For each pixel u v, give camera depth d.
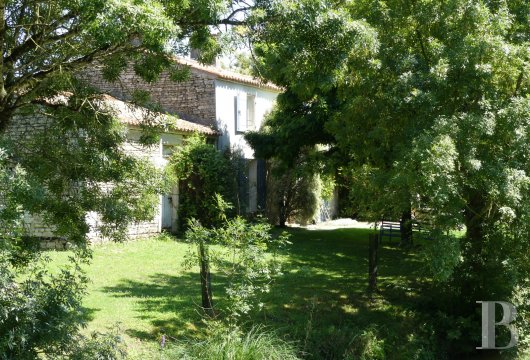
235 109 19.11
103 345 4.94
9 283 4.25
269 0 5.89
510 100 7.50
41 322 4.44
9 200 4.50
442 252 7.00
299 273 11.32
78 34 5.61
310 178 20.53
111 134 7.09
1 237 4.35
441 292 9.05
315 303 8.82
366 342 7.56
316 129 15.06
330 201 25.03
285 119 16.12
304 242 16.36
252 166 20.16
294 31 5.93
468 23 7.62
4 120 6.16
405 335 8.30
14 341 4.14
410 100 7.43
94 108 6.95
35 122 7.65
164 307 7.95
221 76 17.98
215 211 15.62
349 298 9.61
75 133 6.90
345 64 7.09
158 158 15.23
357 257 13.82
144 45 5.59
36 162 6.52
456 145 6.98
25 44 6.13
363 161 9.23
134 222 7.55
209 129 17.61
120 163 7.11
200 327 7.24
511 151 7.21
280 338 6.87
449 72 7.43
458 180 7.20
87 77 7.50
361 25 6.27
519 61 7.19
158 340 6.63
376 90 8.31
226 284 9.64
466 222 8.50
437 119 7.07
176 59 7.28
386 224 15.95
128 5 4.64
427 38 8.27
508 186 6.85
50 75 6.14
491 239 8.21
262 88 20.70
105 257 11.58
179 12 5.60
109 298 8.25
